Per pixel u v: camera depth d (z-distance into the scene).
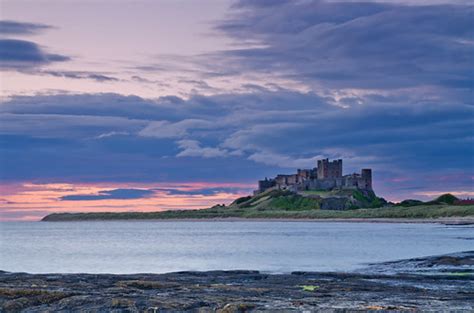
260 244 139.62
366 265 70.19
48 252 117.50
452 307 28.23
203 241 162.38
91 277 45.47
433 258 68.94
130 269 76.50
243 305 27.70
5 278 42.91
